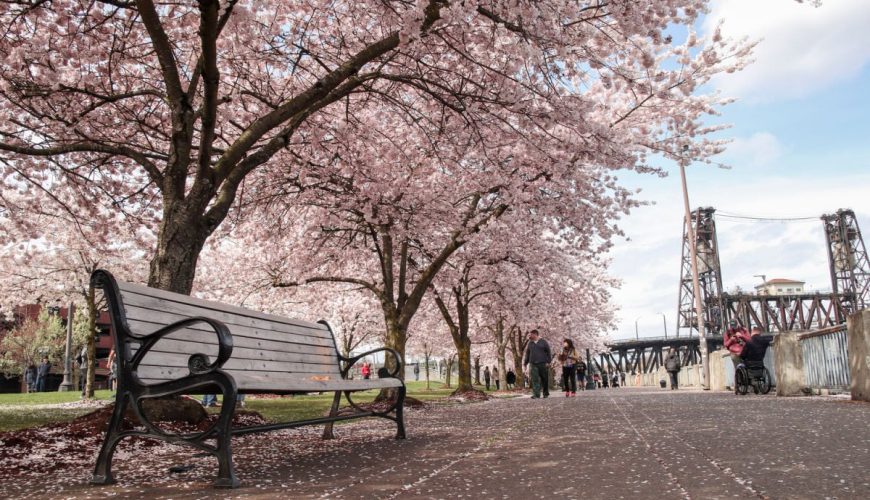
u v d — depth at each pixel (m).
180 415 6.81
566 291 25.70
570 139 11.02
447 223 14.98
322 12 10.28
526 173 13.66
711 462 3.67
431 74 10.27
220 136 11.19
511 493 2.89
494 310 26.88
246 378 3.58
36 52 8.84
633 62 9.77
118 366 3.53
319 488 3.18
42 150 7.57
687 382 31.91
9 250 20.34
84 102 10.11
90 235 14.78
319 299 21.52
